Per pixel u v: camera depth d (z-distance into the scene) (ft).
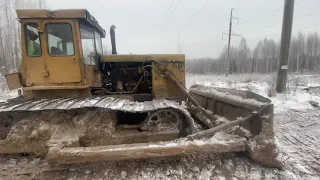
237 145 9.00
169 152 8.69
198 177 8.69
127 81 14.57
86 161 8.48
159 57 14.01
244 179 8.46
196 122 13.83
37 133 9.76
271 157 9.02
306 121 17.19
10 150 9.81
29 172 9.22
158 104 10.46
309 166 9.50
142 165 9.70
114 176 8.91
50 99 11.14
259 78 58.08
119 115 11.03
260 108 8.96
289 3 27.76
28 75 11.57
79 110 10.14
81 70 11.68
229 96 11.36
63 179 8.75
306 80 48.26
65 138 9.32
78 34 11.52
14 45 71.00
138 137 10.09
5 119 10.38
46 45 11.39
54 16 11.14
